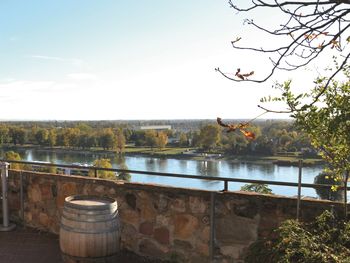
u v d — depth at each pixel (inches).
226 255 149.2
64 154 2150.6
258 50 64.4
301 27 61.7
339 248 97.8
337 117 105.3
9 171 208.8
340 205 126.3
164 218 162.7
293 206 135.4
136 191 169.5
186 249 157.9
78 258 141.6
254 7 62.1
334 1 58.1
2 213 209.6
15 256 164.6
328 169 126.1
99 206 142.1
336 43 63.8
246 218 144.6
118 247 147.9
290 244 99.7
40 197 198.4
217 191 149.9
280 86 111.9
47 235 192.1
